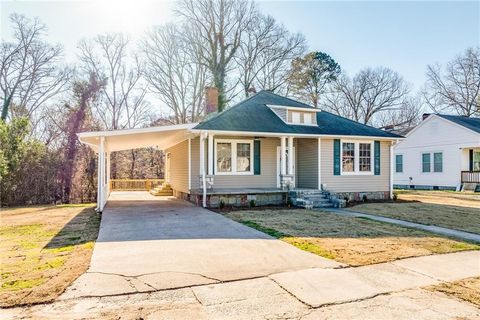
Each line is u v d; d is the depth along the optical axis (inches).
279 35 1338.6
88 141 535.8
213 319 150.9
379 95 1733.5
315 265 229.6
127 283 192.2
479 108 1448.1
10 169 734.5
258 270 217.5
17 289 181.3
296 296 177.9
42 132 1116.5
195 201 581.0
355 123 743.1
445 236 331.0
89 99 1103.6
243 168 636.7
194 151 616.1
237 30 1286.9
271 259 241.6
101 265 224.1
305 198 585.6
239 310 160.6
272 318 152.9
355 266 229.8
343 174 659.4
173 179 790.5
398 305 169.0
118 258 240.8
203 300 171.2
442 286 195.5
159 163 1353.3
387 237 322.3
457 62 1526.8
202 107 1263.5
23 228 383.6
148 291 181.6
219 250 264.8
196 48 1261.1
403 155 1157.7
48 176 818.8
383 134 694.5
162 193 806.5
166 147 877.8
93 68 1181.1
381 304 169.9
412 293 184.9
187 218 423.2
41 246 286.2
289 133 598.5
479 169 1007.6
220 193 550.3
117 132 470.9
